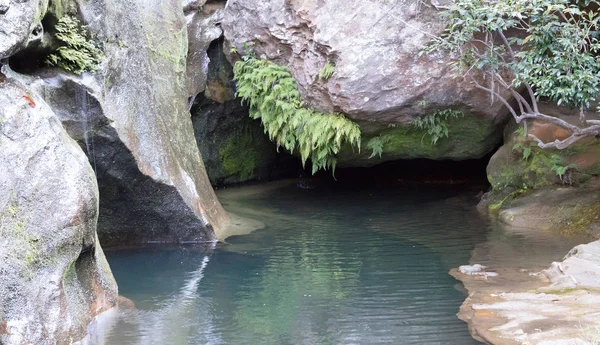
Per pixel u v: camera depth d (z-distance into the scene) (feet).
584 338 17.42
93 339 19.40
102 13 28.25
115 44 29.07
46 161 19.99
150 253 29.40
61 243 19.44
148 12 33.01
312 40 35.40
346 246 29.76
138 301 22.94
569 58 27.86
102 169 28.09
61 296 19.01
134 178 28.86
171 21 35.35
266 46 38.17
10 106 19.93
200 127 42.11
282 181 46.93
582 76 27.17
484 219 34.01
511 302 21.16
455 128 35.29
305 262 27.43
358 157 38.55
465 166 44.96
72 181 20.33
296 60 36.78
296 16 36.06
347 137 35.24
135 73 30.30
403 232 32.07
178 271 26.53
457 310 21.20
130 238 30.99
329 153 37.68
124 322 20.85
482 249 28.35
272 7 37.14
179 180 30.94
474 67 32.35
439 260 27.02
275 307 22.13
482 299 21.83
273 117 38.24
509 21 28.32
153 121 30.73
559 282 22.88
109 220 30.14
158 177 29.35
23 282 18.16
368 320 20.66
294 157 47.16
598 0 30.22
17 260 18.17
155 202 29.96
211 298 23.17
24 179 19.24
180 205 30.32
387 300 22.48
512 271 24.94
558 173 32.89
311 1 35.27
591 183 32.76
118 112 28.25
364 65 33.17
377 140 36.04
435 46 30.53
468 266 25.63
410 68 32.83
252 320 20.92
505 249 28.14
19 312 17.84
